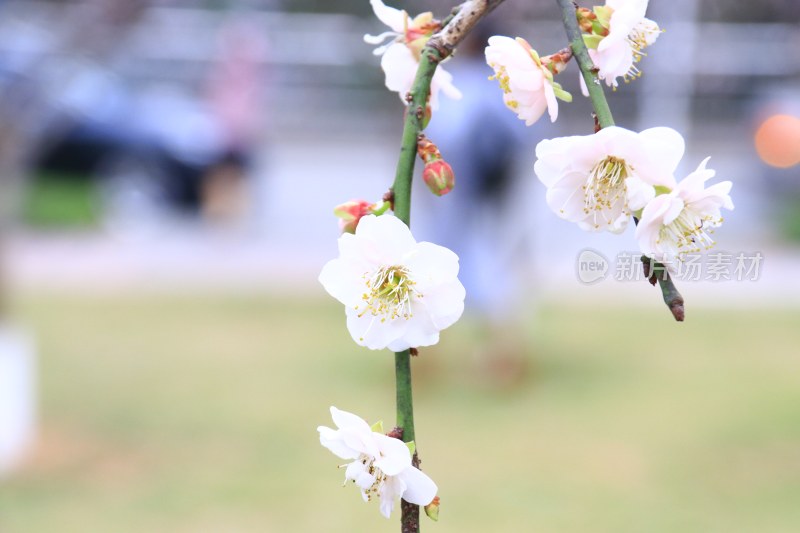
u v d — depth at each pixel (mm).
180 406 9422
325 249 17781
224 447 8375
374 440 1808
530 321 11094
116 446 8438
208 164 19312
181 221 19828
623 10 2000
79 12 8531
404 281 1866
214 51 28062
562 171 1866
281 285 14930
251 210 20500
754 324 12820
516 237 9664
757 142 19172
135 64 27578
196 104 22562
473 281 9430
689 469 7895
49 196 19500
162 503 7270
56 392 9828
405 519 1824
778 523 6875
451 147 8938
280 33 29516
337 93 29906
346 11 29906
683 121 24641
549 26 15172
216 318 12859
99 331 12070
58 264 15906
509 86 2061
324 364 10859
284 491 7484
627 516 7000
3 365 8273
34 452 8258
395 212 1924
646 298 14242
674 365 10961
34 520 6938
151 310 13164
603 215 1872
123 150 19500
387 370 10648
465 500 7250
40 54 8719
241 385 10055
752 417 9141
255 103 19375
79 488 7531
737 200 19359
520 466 7961
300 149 28219
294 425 8906
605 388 10070
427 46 1975
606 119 1863
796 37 24438
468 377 10344
